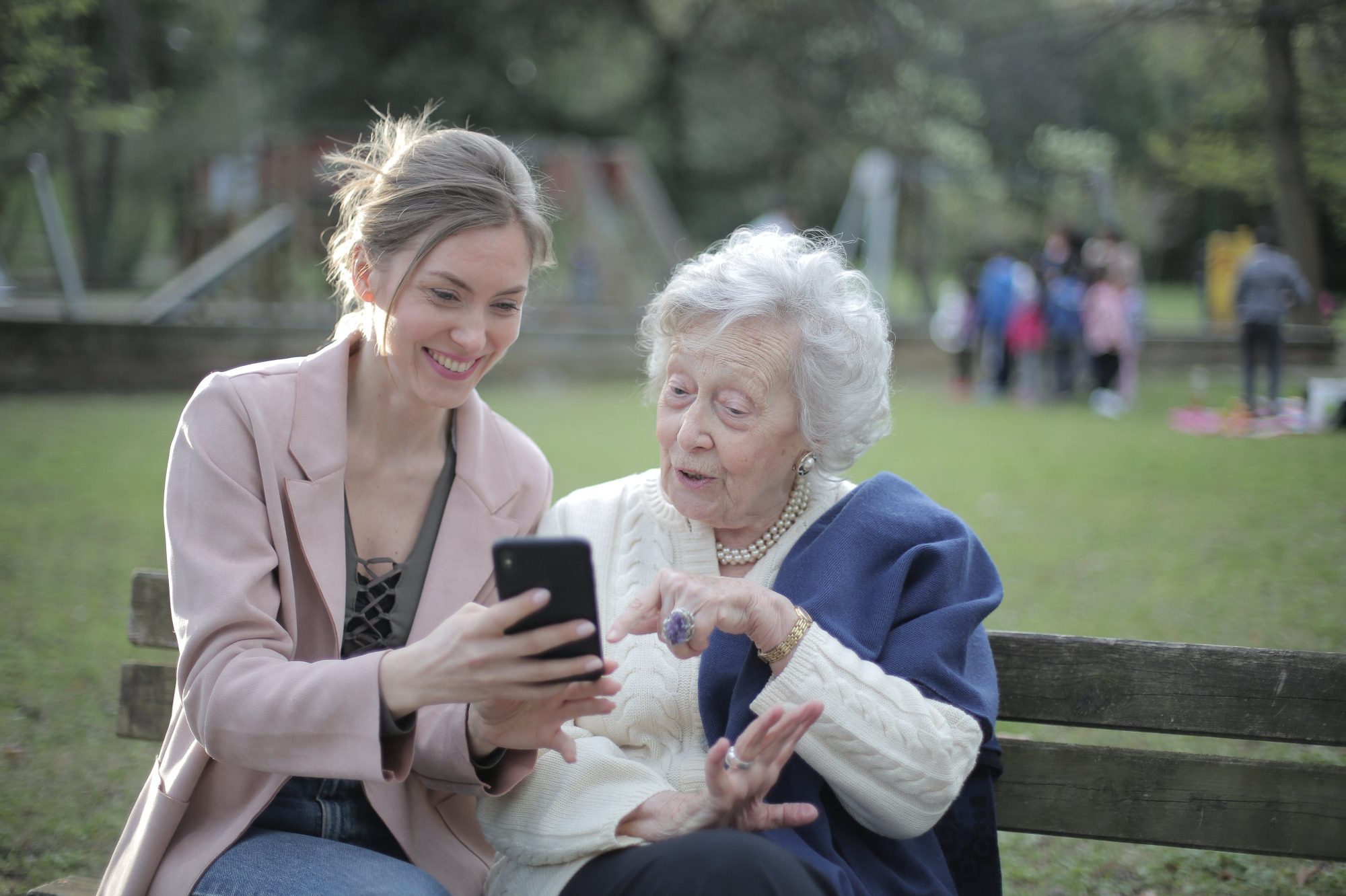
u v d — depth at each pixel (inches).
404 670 71.2
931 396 590.9
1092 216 1123.3
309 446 84.7
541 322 655.1
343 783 84.4
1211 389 569.0
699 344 85.4
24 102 449.1
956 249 1412.4
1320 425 426.9
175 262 888.9
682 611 75.6
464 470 91.1
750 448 85.0
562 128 994.7
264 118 892.0
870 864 82.3
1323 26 449.4
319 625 84.8
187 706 77.0
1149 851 128.1
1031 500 304.3
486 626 67.1
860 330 86.5
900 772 77.4
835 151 1009.5
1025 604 211.2
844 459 88.8
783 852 71.2
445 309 82.7
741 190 1085.8
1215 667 92.7
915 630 83.6
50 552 241.9
